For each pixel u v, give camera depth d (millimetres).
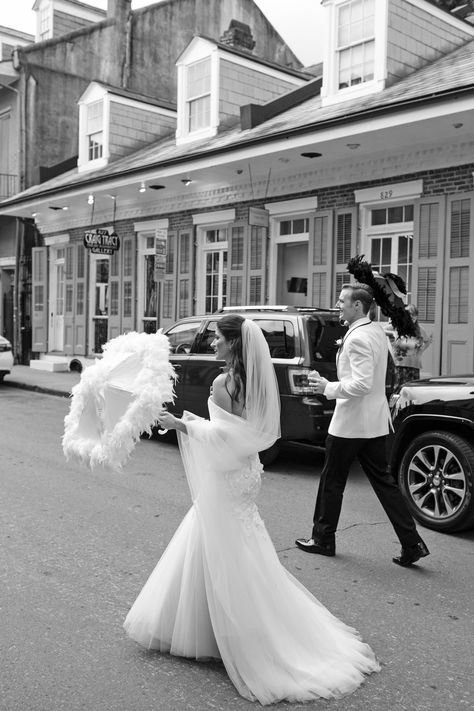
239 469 3137
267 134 10477
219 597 3000
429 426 5586
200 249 14172
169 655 3279
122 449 3127
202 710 2844
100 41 21016
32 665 3176
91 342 17375
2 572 4309
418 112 8617
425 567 4629
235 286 13164
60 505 5879
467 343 9539
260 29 22656
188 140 15141
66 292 18047
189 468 3232
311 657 3086
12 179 20234
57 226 18438
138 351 3268
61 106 20547
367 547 5016
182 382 8461
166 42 21875
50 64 20266
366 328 4551
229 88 14477
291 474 7449
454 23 12141
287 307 7668
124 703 2883
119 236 16156
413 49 11367
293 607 3131
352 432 4594
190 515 3244
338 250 11273
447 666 3273
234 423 3105
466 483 5172
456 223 9648
